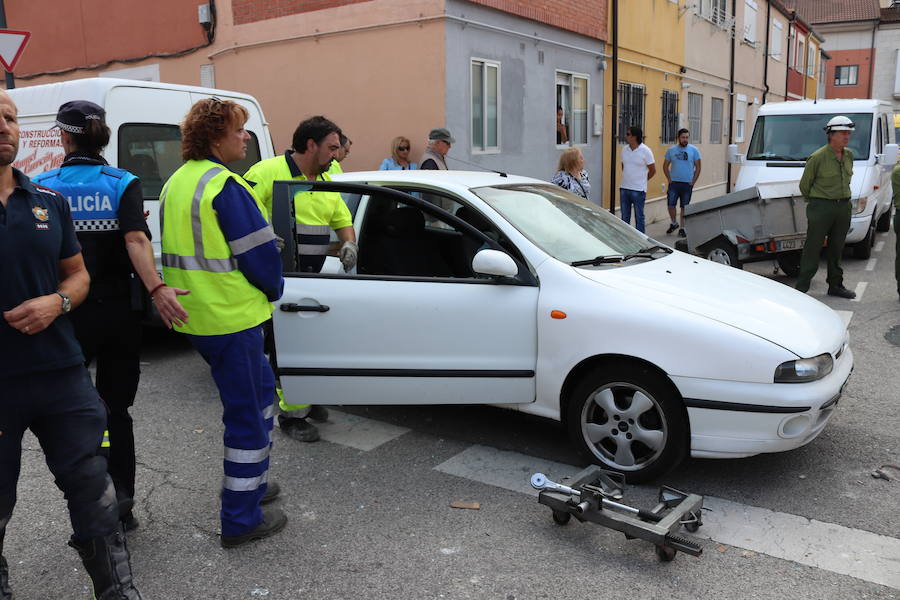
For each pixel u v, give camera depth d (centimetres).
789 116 1149
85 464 261
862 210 1035
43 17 1385
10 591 281
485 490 387
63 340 255
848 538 337
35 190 250
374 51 993
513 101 1097
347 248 434
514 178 505
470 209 437
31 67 1431
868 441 444
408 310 415
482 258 394
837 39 4778
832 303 815
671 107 1753
